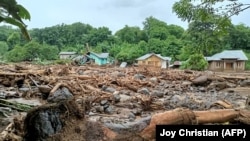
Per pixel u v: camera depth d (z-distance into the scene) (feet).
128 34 300.81
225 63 174.09
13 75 38.88
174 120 13.16
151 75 67.15
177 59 207.51
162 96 34.83
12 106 21.44
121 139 12.48
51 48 164.14
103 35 309.63
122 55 213.66
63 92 27.73
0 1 13.92
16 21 14.60
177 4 23.09
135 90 37.88
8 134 13.03
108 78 47.83
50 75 48.21
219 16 22.11
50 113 12.40
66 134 12.21
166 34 269.85
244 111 15.56
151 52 221.25
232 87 51.39
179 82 55.52
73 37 310.04
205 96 37.88
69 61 116.37
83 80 43.14
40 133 12.19
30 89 33.17
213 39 23.68
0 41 180.04
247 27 183.73
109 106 24.80
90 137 12.29
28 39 15.30
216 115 14.42
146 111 25.62
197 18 22.62
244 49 185.88
